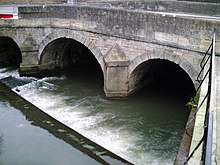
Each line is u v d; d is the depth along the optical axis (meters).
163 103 20.56
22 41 24.55
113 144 15.83
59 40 24.88
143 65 20.48
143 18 18.11
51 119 18.38
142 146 15.69
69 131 17.05
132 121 18.33
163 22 17.19
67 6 22.23
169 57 17.47
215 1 23.56
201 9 22.80
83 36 21.94
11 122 18.05
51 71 26.41
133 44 19.19
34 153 14.98
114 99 20.81
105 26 20.28
